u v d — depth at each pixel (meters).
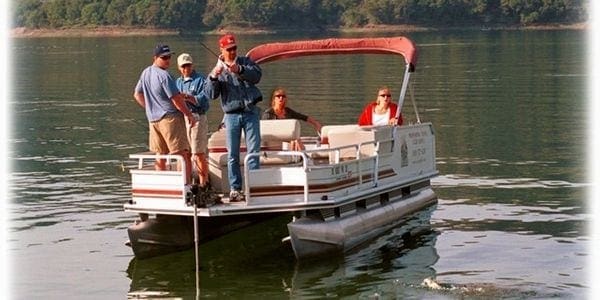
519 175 20.17
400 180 16.27
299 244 13.63
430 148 17.56
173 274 13.45
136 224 13.90
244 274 13.38
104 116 32.16
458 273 13.16
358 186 14.83
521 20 137.25
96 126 29.39
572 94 36.66
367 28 141.75
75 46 104.94
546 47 77.31
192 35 139.38
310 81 44.66
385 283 12.75
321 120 29.05
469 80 44.06
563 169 20.77
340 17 143.75
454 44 87.62
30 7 161.75
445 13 139.75
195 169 13.99
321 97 36.53
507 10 138.38
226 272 13.50
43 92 42.66
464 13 139.50
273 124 15.34
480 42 91.06
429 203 17.39
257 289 12.68
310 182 13.66
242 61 13.93
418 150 17.05
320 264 13.80
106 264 13.95
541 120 28.89
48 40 131.00
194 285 12.91
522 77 45.16
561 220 16.12
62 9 157.25
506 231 15.44
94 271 13.60
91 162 22.69
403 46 17.00
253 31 138.88
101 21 151.12
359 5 144.12
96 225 16.28
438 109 32.34
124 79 50.12
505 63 56.22
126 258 14.26
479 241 14.85
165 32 143.25
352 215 14.70
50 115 32.84
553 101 34.25
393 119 16.34
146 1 146.38
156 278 13.24
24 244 15.11
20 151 24.50
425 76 46.94
